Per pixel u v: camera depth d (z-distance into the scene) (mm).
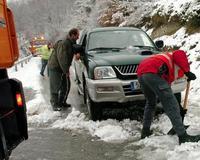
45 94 11500
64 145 6332
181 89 7551
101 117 7723
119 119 7746
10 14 4770
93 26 30766
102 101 7387
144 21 20891
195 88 10062
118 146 6121
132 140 6395
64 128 7375
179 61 5801
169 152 5426
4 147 4359
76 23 35156
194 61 11922
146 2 22531
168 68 5914
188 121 7168
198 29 13758
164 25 17031
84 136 6781
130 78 7387
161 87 5836
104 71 7434
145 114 6352
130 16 22156
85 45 8992
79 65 9523
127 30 9367
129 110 8344
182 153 5312
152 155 5535
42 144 6449
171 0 17578
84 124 7457
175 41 14242
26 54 46188
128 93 7340
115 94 7312
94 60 7801
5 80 4746
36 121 8078
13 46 4809
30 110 9000
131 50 8477
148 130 6367
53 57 9008
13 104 4848
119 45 8828
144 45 8867
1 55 4305
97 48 8766
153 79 5879
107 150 5957
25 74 19344
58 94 9023
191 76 5848
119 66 7430
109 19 24984
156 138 6211
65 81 9039
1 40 4328
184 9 15430
